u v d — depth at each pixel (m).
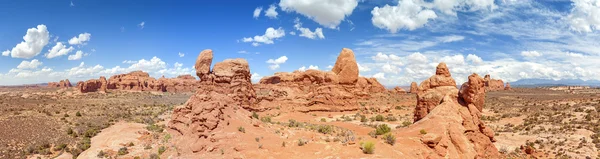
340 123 65.69
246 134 37.62
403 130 38.12
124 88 187.88
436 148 32.47
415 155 30.80
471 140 36.31
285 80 100.75
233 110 44.41
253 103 75.38
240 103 70.06
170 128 48.19
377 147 32.06
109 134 57.19
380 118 71.81
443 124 35.50
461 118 37.50
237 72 71.25
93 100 129.38
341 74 89.06
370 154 30.38
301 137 38.97
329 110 82.38
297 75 98.56
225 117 40.47
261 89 126.81
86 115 84.81
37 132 61.56
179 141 39.78
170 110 98.50
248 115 46.00
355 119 73.88
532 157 40.78
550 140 48.88
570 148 44.97
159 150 39.69
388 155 30.14
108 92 167.88
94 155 43.84
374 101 102.25
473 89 39.53
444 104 38.69
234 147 33.66
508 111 83.75
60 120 74.12
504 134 54.12
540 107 87.25
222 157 32.09
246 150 32.97
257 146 34.00
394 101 106.69
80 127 67.81
